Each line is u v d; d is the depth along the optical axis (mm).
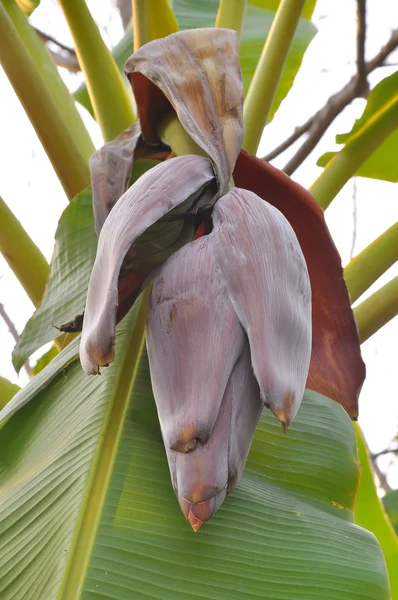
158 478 1169
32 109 1493
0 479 1251
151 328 1049
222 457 995
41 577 1106
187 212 1101
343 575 1143
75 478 1175
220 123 1187
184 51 1217
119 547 1116
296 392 1006
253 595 1111
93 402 1240
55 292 1328
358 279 1506
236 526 1164
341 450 1277
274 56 1472
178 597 1094
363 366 1311
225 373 1010
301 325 1039
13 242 1511
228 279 1040
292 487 1247
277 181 1278
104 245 1046
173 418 1005
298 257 1071
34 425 1284
